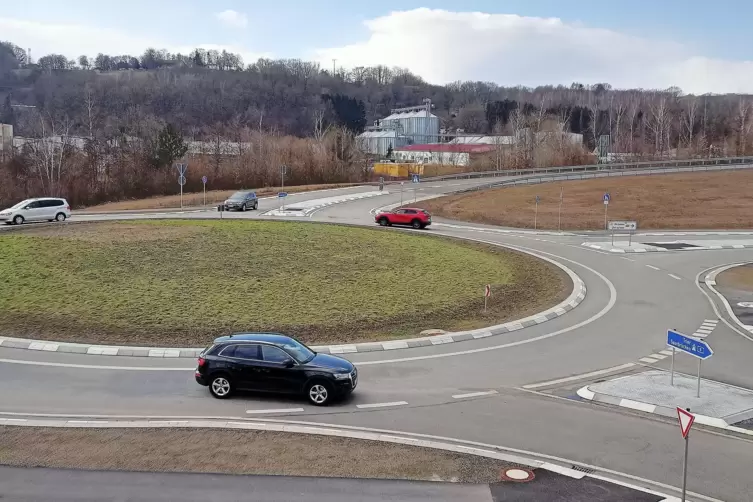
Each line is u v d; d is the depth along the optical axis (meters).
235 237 38.81
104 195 80.12
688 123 141.88
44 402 15.90
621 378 18.23
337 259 34.50
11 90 191.88
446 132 186.75
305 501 11.01
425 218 50.41
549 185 76.38
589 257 39.75
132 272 29.67
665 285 32.28
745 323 25.27
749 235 50.16
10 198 74.38
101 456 12.67
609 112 144.38
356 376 16.81
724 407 15.92
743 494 11.70
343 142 105.12
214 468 12.23
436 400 16.56
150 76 188.38
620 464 12.88
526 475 12.27
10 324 22.05
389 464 12.58
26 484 11.41
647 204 63.81
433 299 27.19
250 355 16.53
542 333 23.61
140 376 18.05
